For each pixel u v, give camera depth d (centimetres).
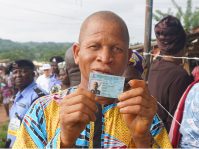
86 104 78
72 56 201
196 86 146
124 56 96
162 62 226
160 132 109
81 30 101
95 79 87
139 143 94
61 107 82
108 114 104
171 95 198
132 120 92
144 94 83
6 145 206
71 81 209
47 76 560
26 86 255
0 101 1084
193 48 439
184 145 147
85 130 100
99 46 92
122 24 97
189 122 141
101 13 97
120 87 88
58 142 83
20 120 228
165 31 234
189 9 956
